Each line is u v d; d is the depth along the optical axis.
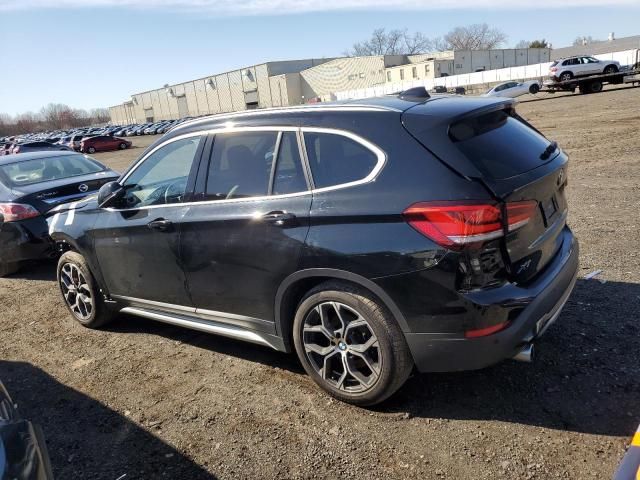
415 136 2.88
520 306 2.79
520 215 2.82
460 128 2.93
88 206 4.62
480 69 74.25
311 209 3.09
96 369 4.14
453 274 2.69
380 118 3.03
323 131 3.19
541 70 47.72
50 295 6.16
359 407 3.28
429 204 2.72
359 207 2.92
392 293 2.86
